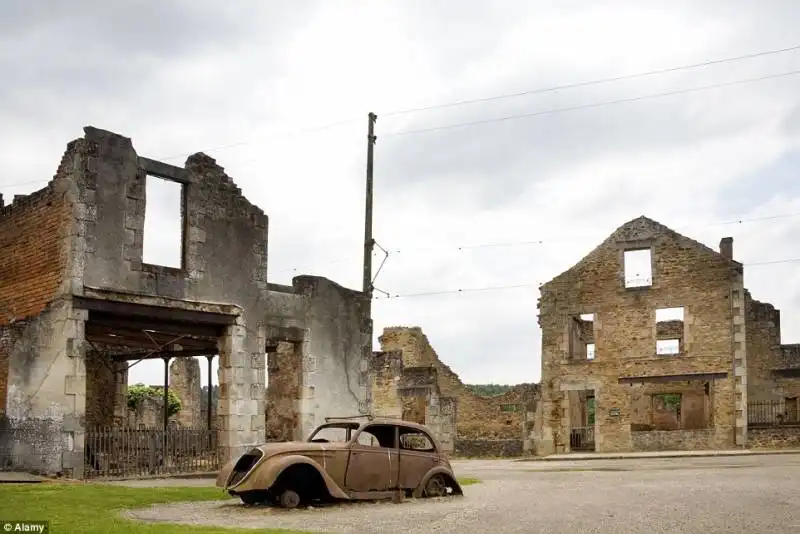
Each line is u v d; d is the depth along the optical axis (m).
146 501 14.17
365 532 10.78
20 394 19.00
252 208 22.80
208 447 21.52
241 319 22.05
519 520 11.73
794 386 42.25
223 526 11.20
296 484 14.01
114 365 27.00
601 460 31.64
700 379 36.69
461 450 41.22
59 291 18.81
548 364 39.41
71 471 18.08
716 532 10.48
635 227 38.84
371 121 33.38
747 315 43.50
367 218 32.81
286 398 24.02
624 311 38.44
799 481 17.28
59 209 19.27
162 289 20.34
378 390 44.12
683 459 29.59
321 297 24.44
